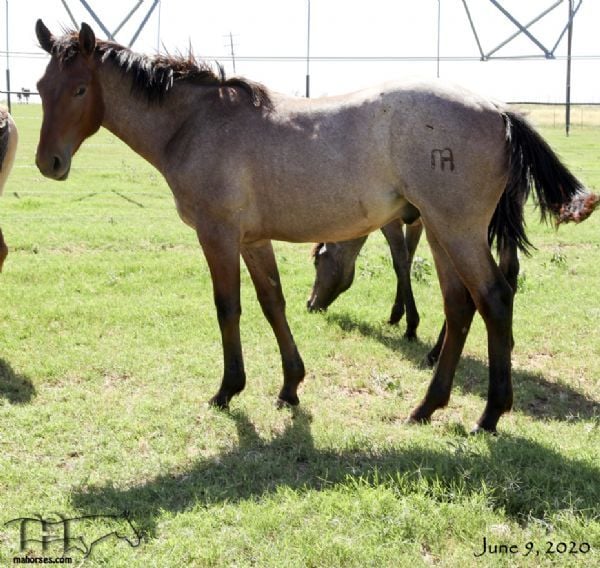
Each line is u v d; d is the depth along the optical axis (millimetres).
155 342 6730
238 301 5199
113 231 11344
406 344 6992
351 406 5551
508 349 4793
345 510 3773
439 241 4684
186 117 5148
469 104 4543
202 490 4137
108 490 4176
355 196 4734
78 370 6094
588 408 5570
